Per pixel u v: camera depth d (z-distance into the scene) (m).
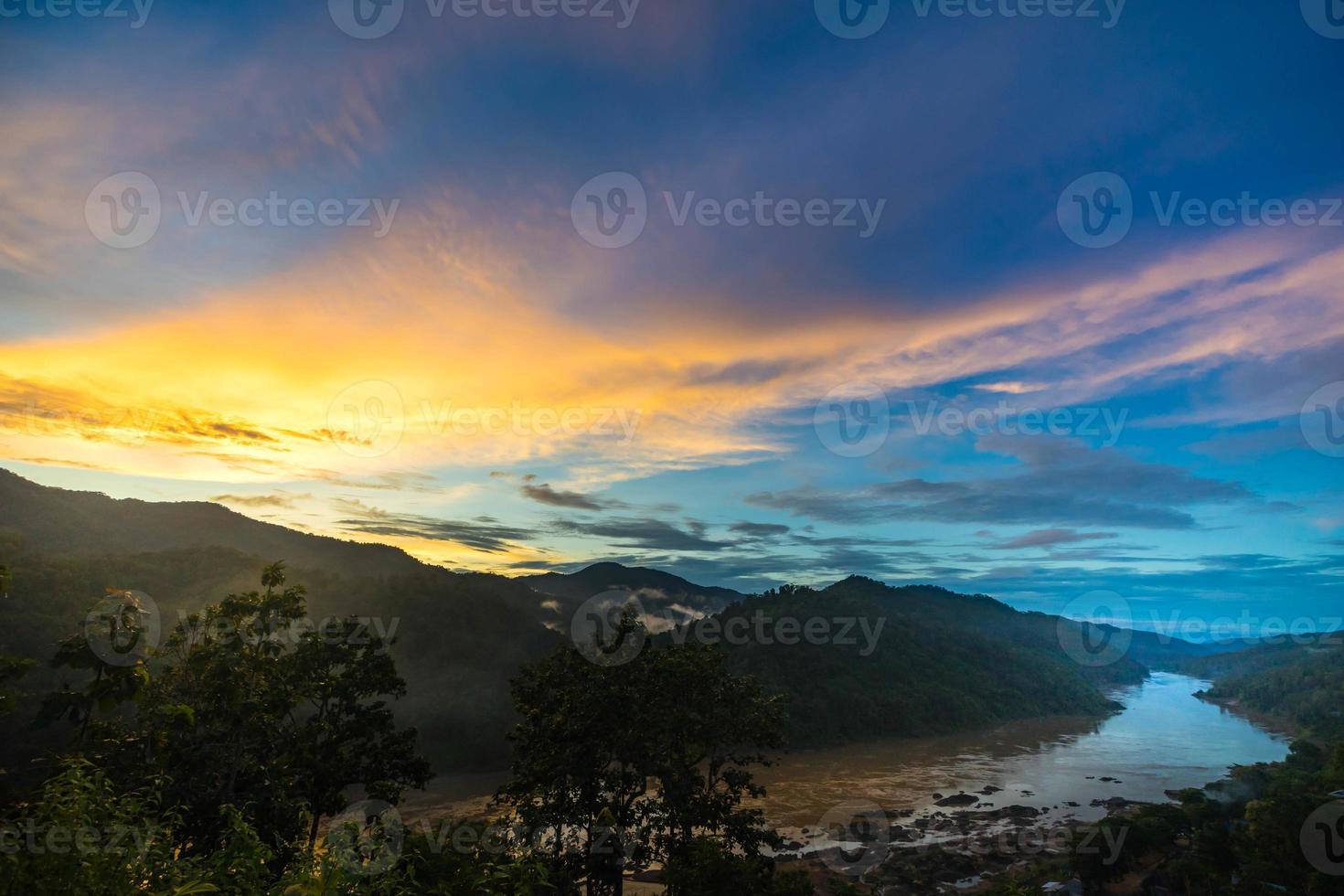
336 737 31.94
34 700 63.69
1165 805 66.56
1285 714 173.38
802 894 23.75
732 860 23.45
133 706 37.22
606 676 33.50
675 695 33.94
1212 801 68.12
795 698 142.38
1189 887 52.03
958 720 160.25
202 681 25.95
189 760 22.80
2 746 57.16
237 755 24.48
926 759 121.94
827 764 115.75
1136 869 55.97
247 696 26.23
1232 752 128.62
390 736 33.38
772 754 120.38
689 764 33.88
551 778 30.75
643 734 31.86
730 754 34.28
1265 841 53.22
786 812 78.75
